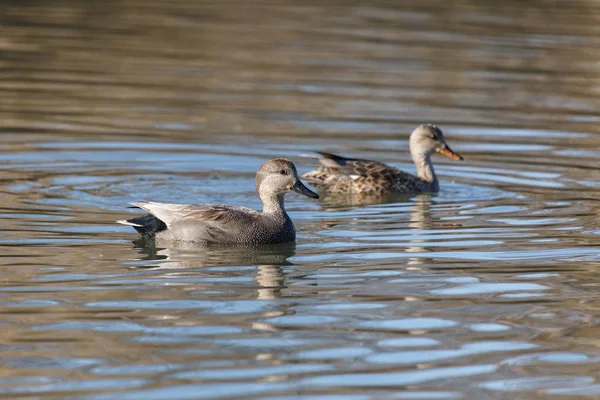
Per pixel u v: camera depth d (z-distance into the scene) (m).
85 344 10.65
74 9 36.50
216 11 37.44
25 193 17.23
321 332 11.15
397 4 39.72
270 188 15.05
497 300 12.38
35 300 11.99
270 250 14.59
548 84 27.89
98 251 14.20
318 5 39.22
